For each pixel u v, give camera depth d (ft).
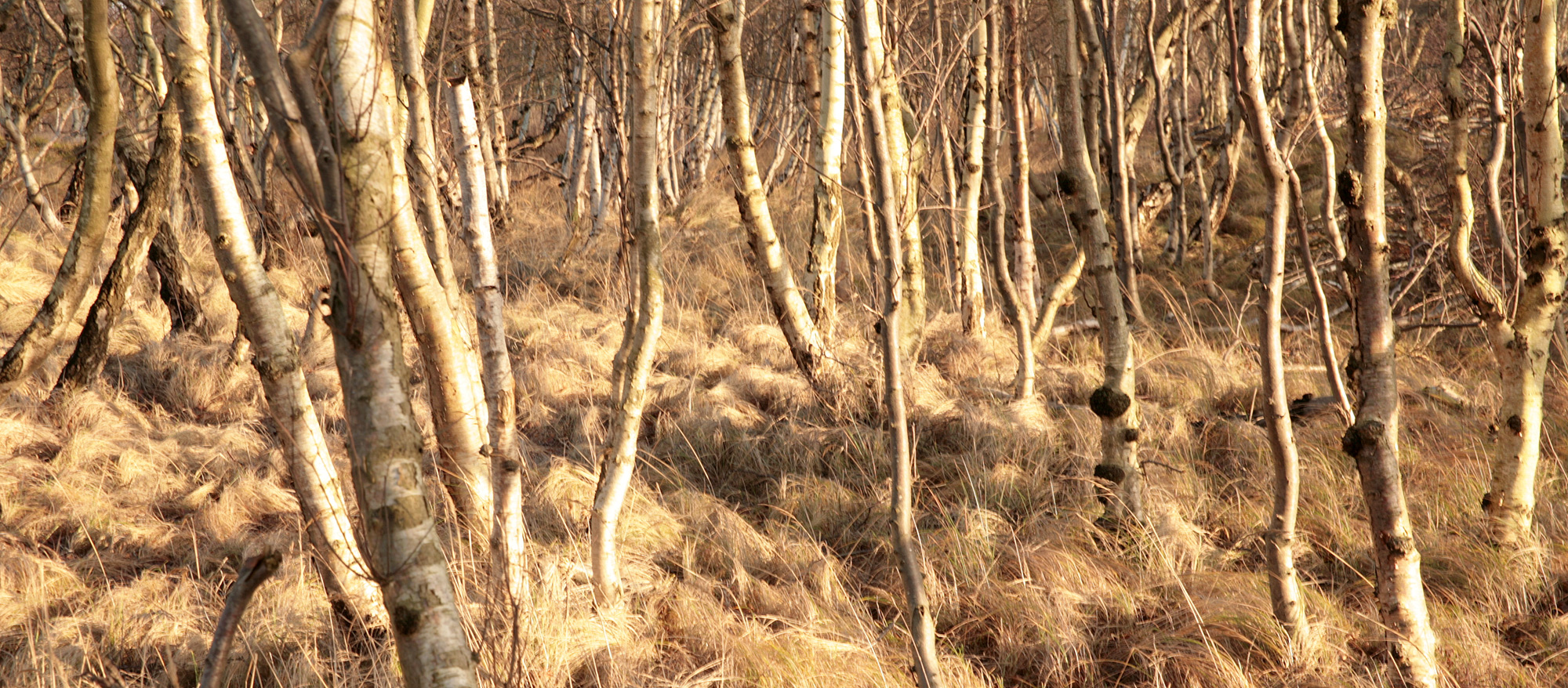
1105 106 31.24
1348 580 12.89
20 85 33.63
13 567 12.29
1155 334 24.18
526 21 35.24
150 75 20.26
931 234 33.96
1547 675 10.62
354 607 10.58
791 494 16.01
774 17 40.45
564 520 14.28
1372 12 8.96
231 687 10.11
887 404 8.02
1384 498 9.95
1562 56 23.38
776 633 11.43
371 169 5.22
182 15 8.72
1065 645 11.37
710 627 11.59
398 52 11.45
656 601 12.34
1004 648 11.57
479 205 10.95
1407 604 10.03
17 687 9.78
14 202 33.73
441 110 26.76
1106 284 13.17
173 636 10.83
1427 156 32.50
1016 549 13.38
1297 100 11.81
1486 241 24.68
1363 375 9.90
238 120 22.30
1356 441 9.91
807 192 38.19
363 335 5.24
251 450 17.22
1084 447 16.97
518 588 10.78
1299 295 28.27
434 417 11.44
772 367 22.98
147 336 23.43
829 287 19.98
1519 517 13.01
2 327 22.59
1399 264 27.37
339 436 17.22
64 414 18.06
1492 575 12.31
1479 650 10.74
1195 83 54.70
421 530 5.37
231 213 9.12
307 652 10.27
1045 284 29.25
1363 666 10.38
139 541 13.79
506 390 10.78
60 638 10.69
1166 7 34.42
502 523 10.78
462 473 11.47
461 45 26.53
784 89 43.91
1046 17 28.25
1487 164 13.06
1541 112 11.86
